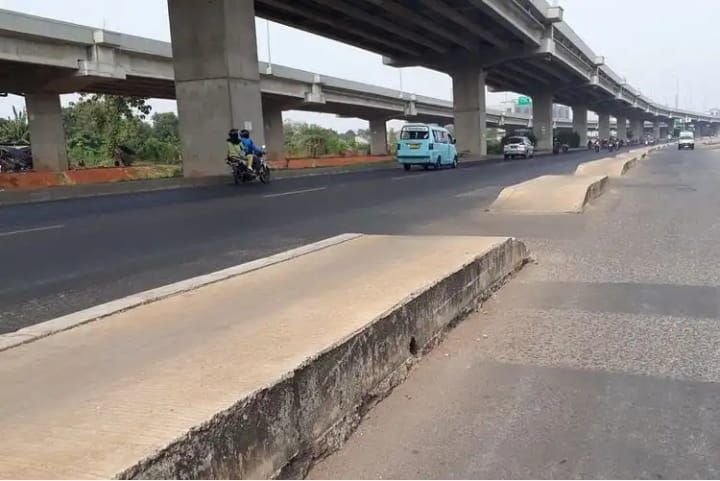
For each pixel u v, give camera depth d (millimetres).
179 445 2342
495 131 140875
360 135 141250
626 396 3799
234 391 2764
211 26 22453
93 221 11195
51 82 35438
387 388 3924
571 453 3145
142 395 2834
